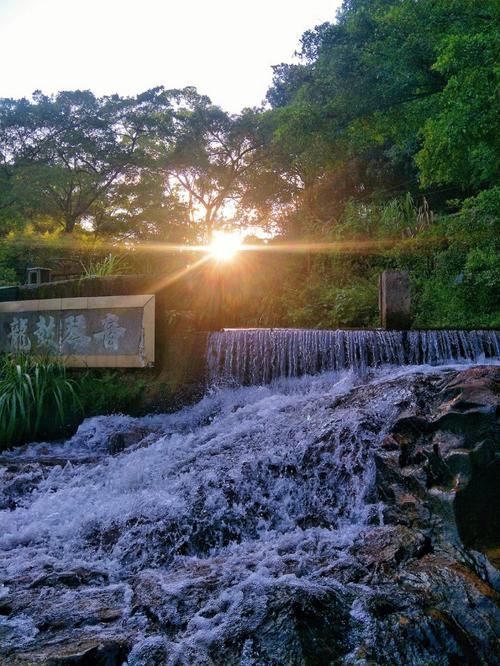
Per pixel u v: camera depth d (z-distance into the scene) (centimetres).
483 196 905
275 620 259
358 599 273
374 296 1073
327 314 1112
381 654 246
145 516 403
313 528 374
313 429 450
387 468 368
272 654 245
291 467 425
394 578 291
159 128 3089
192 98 3241
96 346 779
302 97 1614
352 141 1539
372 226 1370
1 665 245
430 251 1184
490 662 247
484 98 807
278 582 288
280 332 690
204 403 693
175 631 273
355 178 2314
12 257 2281
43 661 247
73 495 480
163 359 752
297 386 654
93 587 330
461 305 984
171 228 3006
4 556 380
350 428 422
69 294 814
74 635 272
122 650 259
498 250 970
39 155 2903
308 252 1331
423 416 387
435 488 336
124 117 2986
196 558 358
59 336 807
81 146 2814
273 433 477
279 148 2544
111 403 736
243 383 702
